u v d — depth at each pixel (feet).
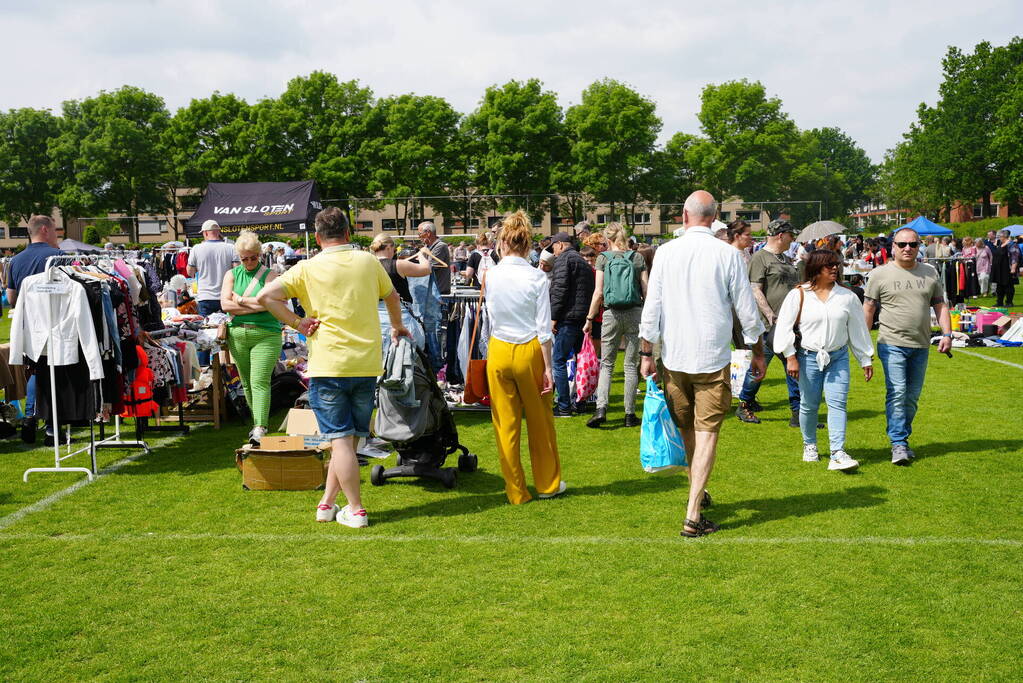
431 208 150.61
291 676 10.62
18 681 10.56
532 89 180.75
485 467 21.44
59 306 20.45
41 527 16.70
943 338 20.86
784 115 206.08
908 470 20.20
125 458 22.86
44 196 204.13
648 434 16.92
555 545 15.20
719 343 15.44
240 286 23.16
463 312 30.63
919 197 252.42
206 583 13.65
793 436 24.35
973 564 13.97
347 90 186.91
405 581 13.60
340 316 16.21
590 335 28.63
